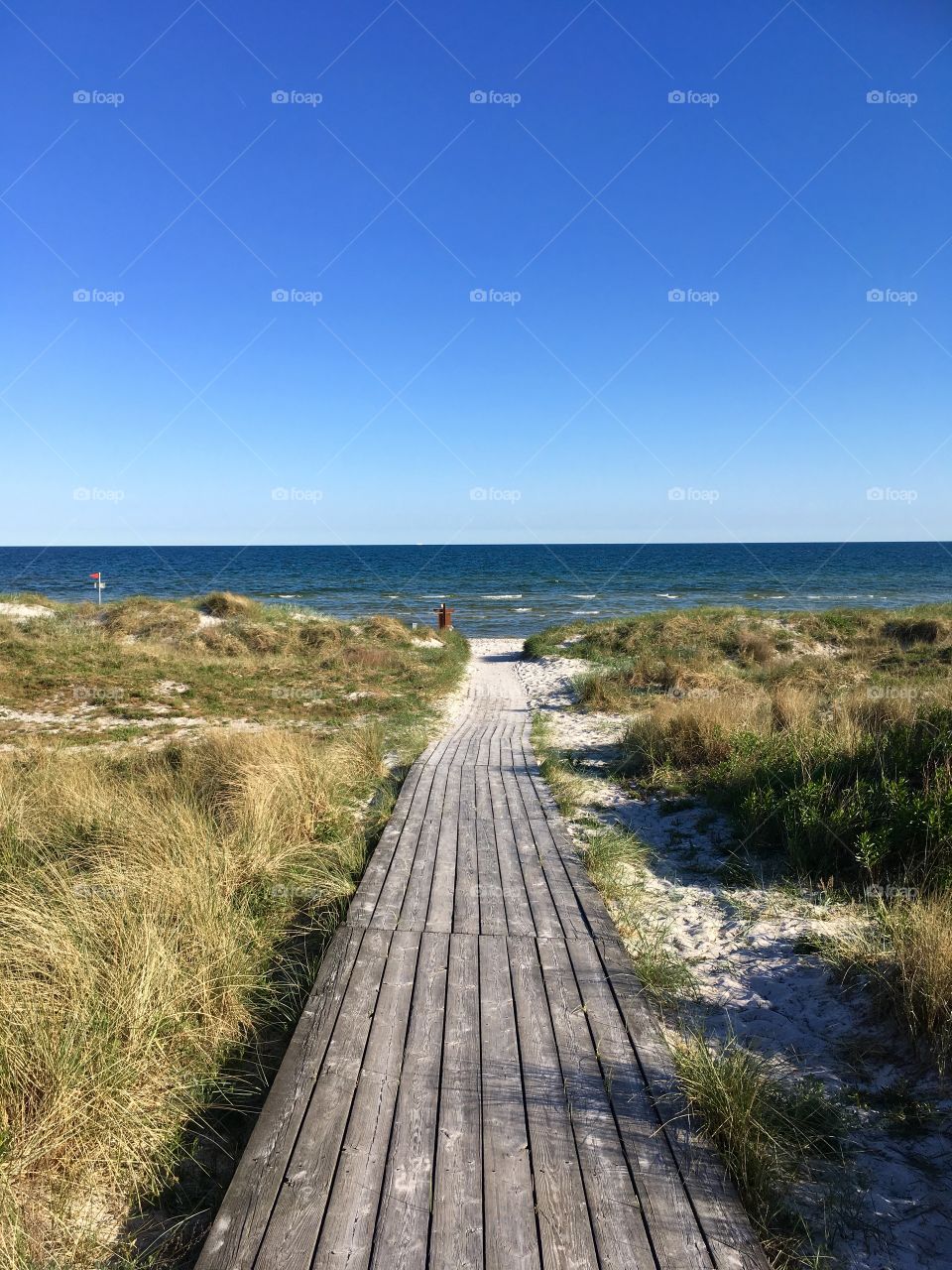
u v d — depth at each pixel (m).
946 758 6.17
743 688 14.12
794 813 5.98
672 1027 3.74
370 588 59.19
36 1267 2.37
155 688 14.12
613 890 5.34
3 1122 2.76
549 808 7.15
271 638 20.02
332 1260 2.22
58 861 5.55
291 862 5.71
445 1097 2.96
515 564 100.12
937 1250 2.45
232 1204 2.43
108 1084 3.01
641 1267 2.21
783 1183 2.72
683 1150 2.70
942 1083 3.24
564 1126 2.81
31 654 15.79
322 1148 2.68
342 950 4.23
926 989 3.46
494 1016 3.55
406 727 11.46
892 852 5.48
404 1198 2.46
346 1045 3.31
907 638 20.09
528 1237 2.31
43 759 8.55
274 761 7.55
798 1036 3.68
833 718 8.76
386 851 5.92
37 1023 3.15
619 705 13.45
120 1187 2.77
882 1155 2.87
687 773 8.32
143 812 6.28
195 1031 3.53
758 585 61.88
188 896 4.56
